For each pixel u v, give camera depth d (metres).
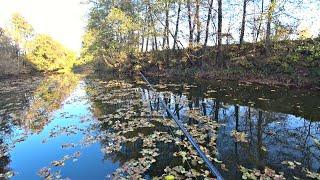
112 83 27.66
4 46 53.44
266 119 11.59
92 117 13.65
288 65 19.06
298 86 17.42
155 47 35.03
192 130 10.38
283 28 21.66
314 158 8.00
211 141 9.24
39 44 65.38
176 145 9.23
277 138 9.52
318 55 17.77
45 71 65.56
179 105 14.99
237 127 10.80
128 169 7.66
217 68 24.73
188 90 19.55
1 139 11.47
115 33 36.34
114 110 14.88
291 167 7.46
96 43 40.72
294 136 9.63
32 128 12.71
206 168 7.52
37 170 8.28
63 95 22.30
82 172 7.86
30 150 9.90
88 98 19.38
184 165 7.77
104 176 7.55
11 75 49.44
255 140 9.42
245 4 23.70
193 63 27.89
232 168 7.47
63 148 9.76
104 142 9.95
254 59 22.22
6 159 9.27
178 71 28.55
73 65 81.19
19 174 8.10
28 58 61.81
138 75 33.94
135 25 31.62
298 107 12.94
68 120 13.52
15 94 25.36
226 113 12.82
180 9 28.30
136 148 9.19
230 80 22.44
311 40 20.14
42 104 18.69
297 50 19.64
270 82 19.31
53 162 8.59
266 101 14.46
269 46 22.19
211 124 11.18
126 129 11.09
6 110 17.50
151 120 12.32
